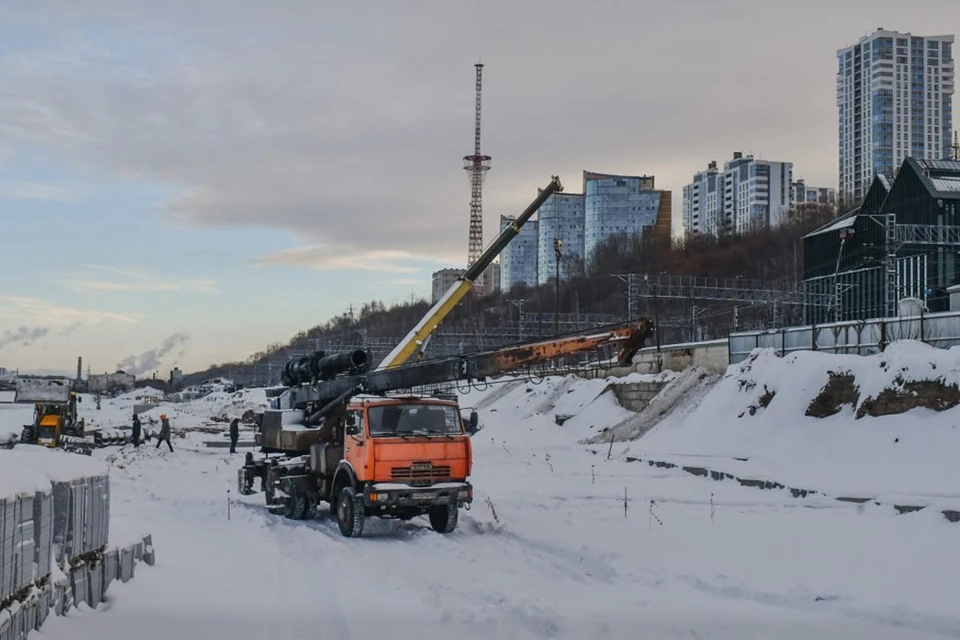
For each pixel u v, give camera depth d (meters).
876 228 65.00
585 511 20.30
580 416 49.91
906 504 18.36
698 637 9.88
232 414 94.88
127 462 39.78
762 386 33.88
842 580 12.59
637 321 18.81
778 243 116.25
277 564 14.61
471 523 19.38
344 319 158.25
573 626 10.25
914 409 26.91
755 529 16.86
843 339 37.69
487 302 127.19
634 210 177.38
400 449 18.19
